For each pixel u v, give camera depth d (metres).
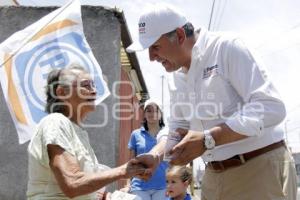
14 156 5.61
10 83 5.12
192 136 2.46
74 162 2.68
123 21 6.21
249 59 2.56
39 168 2.76
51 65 5.21
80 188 2.61
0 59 5.14
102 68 5.88
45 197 2.73
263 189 2.64
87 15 6.03
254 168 2.67
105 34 5.97
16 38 5.25
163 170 5.34
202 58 2.70
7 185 5.56
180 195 4.46
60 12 5.36
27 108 5.11
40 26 5.32
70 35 5.32
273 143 2.67
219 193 2.81
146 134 5.73
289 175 2.66
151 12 2.72
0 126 5.66
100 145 5.60
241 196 2.71
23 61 5.19
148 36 2.70
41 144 2.74
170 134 2.92
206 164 2.96
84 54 5.26
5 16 6.05
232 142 2.52
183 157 2.46
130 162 2.77
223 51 2.63
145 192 5.32
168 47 2.72
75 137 2.85
